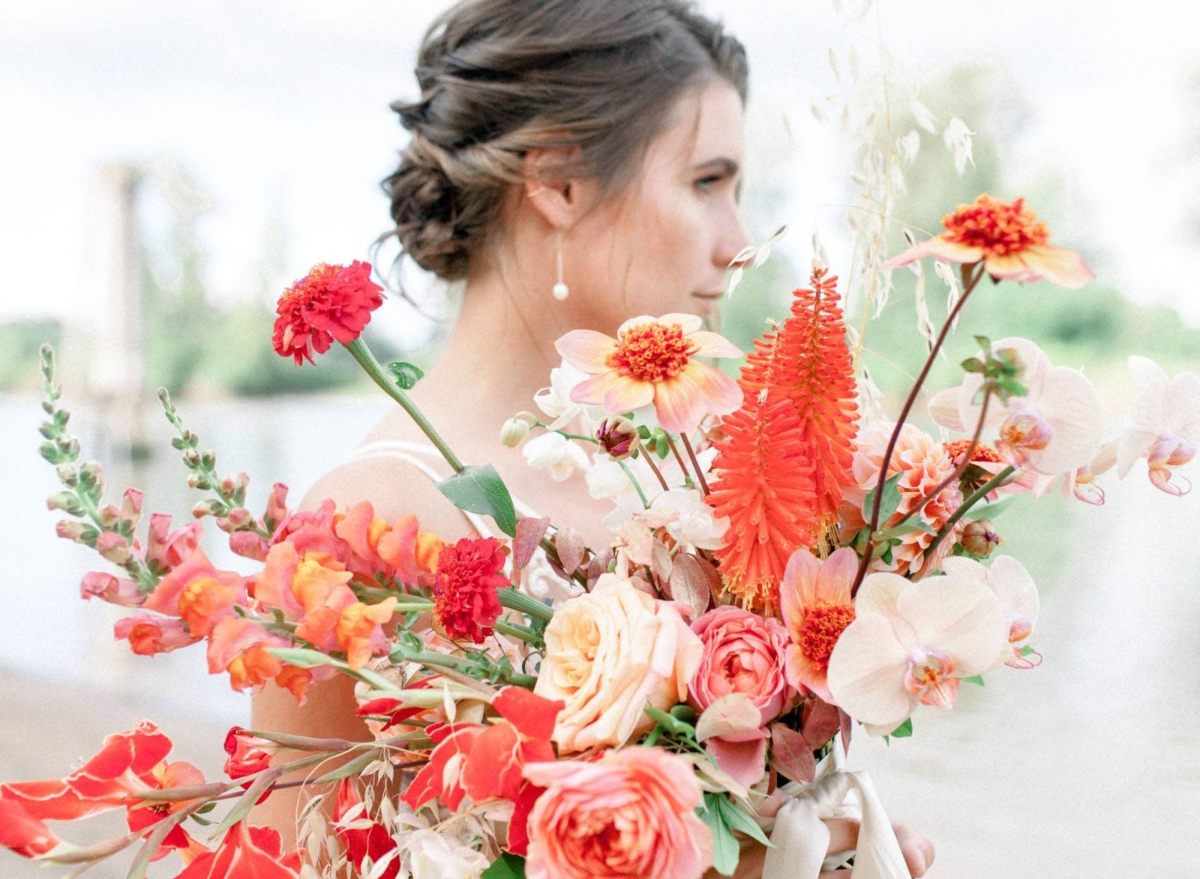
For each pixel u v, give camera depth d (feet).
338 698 2.90
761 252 2.48
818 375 2.02
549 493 3.32
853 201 2.52
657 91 3.49
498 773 1.81
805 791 2.33
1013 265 1.63
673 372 2.05
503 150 3.45
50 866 1.88
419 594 2.21
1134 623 14.56
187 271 66.49
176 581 1.87
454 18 3.74
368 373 2.24
